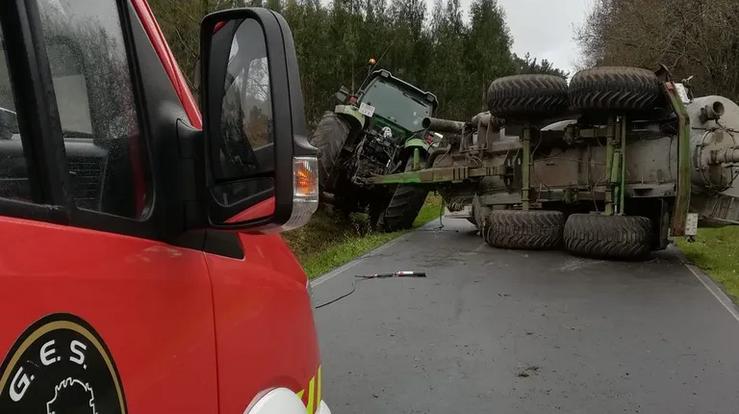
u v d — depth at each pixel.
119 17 1.53
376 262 7.43
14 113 1.20
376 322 4.78
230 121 1.45
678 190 6.82
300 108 1.38
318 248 11.18
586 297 5.46
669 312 4.93
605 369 3.71
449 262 7.29
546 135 8.27
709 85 17.38
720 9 15.87
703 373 3.61
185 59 10.28
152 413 1.34
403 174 10.62
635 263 7.12
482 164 9.47
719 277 6.36
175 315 1.43
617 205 7.44
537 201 8.41
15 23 1.20
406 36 25.73
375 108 12.18
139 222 1.39
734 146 6.79
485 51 30.16
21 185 1.17
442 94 27.23
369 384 3.55
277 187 1.33
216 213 1.45
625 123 7.31
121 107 1.46
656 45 18.00
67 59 1.33
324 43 20.77
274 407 1.80
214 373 1.57
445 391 3.44
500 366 3.79
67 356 1.13
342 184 12.27
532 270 6.71
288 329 1.97
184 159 1.54
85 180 1.32
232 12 1.44
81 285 1.18
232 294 1.67
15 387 1.02
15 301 1.04
